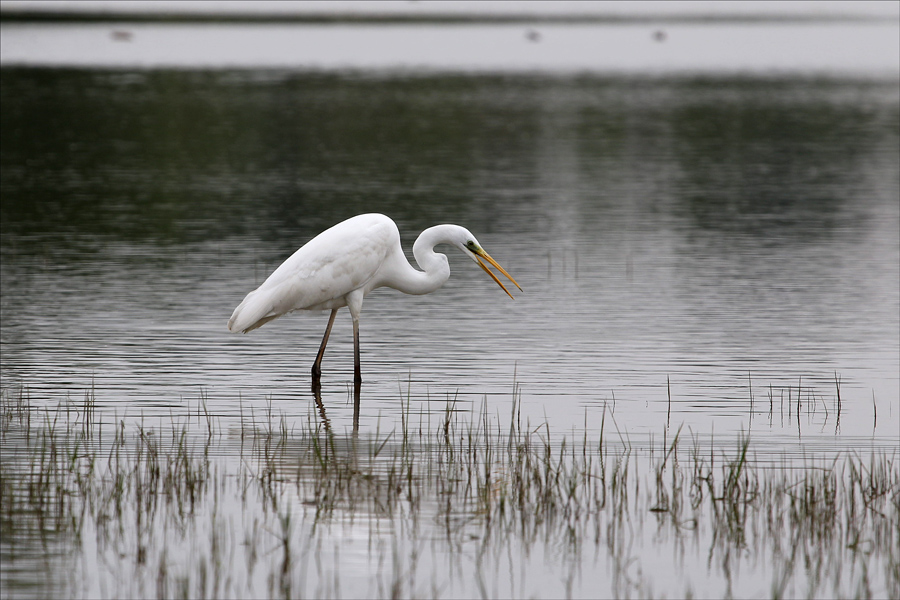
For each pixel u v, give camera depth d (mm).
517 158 38281
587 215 27547
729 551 8820
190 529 9070
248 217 26906
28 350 15148
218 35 112562
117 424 11844
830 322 16969
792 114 51438
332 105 54281
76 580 8180
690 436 11562
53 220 26344
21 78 64375
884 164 36250
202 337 16062
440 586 8195
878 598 8070
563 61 86938
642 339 15977
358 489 9945
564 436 11508
